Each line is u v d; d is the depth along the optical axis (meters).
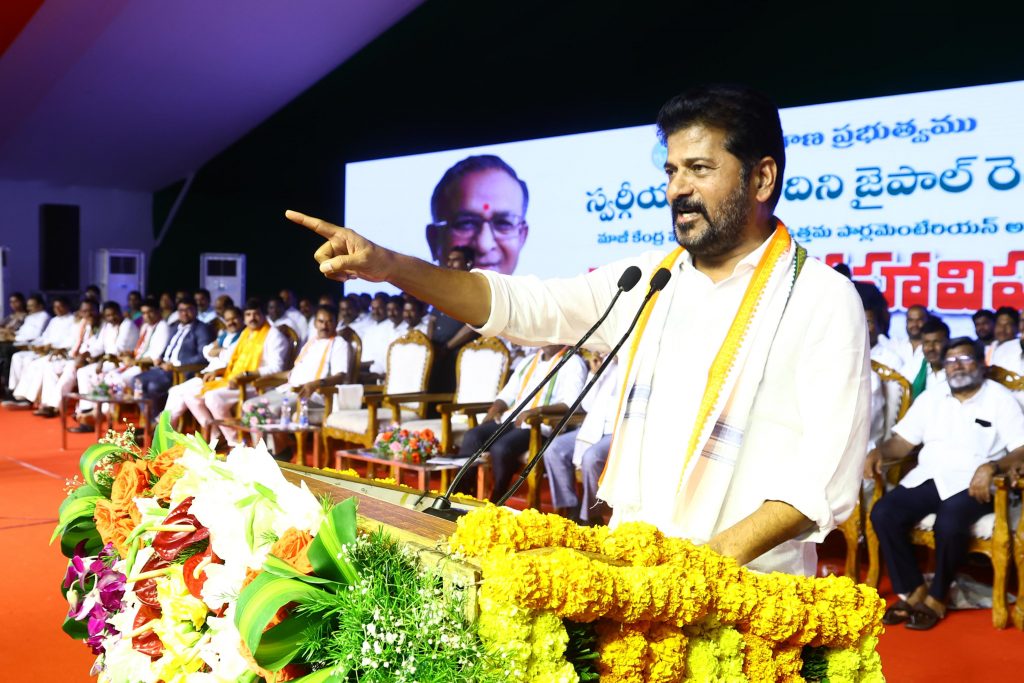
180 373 9.23
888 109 7.57
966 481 4.02
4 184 15.90
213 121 14.23
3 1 10.47
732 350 1.68
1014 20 7.47
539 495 5.92
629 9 10.03
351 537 1.16
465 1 11.47
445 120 12.09
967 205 7.18
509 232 10.48
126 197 16.88
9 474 7.17
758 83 9.09
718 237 1.69
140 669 1.55
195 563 1.45
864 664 1.36
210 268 14.21
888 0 8.17
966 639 3.77
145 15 11.31
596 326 1.71
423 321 9.09
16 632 3.70
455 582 1.10
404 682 1.03
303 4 11.55
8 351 12.55
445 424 5.86
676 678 1.19
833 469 1.58
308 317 10.88
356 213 12.30
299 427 6.77
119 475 1.89
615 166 9.52
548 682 1.06
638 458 1.74
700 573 1.23
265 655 1.12
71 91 12.80
